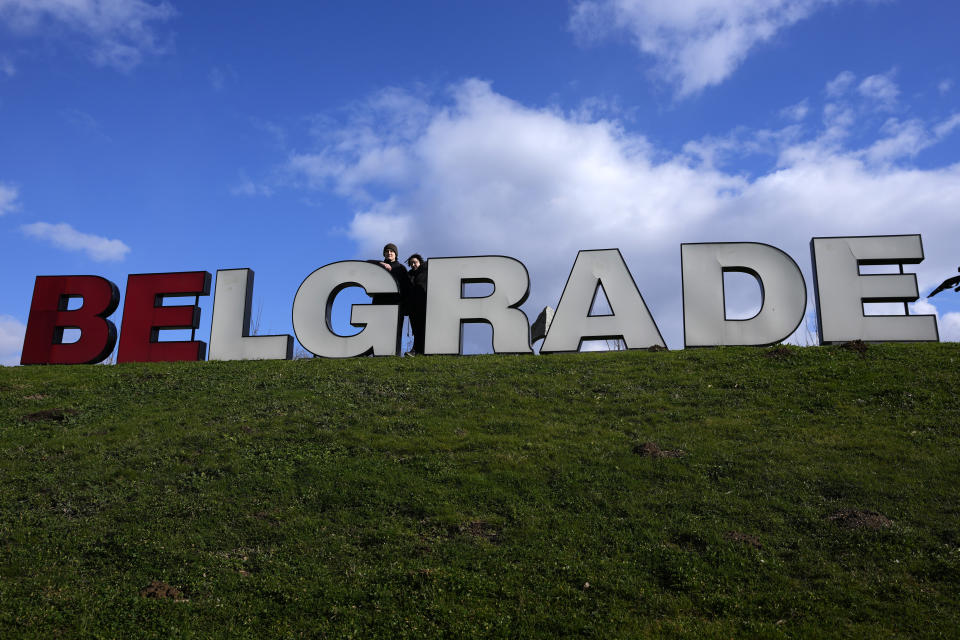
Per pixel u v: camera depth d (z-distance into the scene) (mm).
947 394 18141
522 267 24688
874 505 13625
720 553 12336
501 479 15078
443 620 10961
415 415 18656
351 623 10984
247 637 10758
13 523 13820
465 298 24625
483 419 18234
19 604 11328
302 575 12172
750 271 23828
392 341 24438
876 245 23203
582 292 24219
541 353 23844
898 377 19328
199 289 25750
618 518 13547
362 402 19656
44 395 21406
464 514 13867
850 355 21188
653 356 22219
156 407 19938
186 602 11523
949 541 12383
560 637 10562
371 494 14656
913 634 10258
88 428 18547
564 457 15945
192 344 25172
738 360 21406
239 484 15234
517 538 13016
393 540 13086
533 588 11648
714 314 23328
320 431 17656
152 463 16266
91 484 15383
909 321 22453
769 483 14562
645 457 15789
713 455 15781
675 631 10539
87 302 26031
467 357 23562
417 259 25828
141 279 26172
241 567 12477
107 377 22906
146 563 12555
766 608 10977
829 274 23125
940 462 15039
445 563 12352
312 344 24812
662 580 11789
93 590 11789
